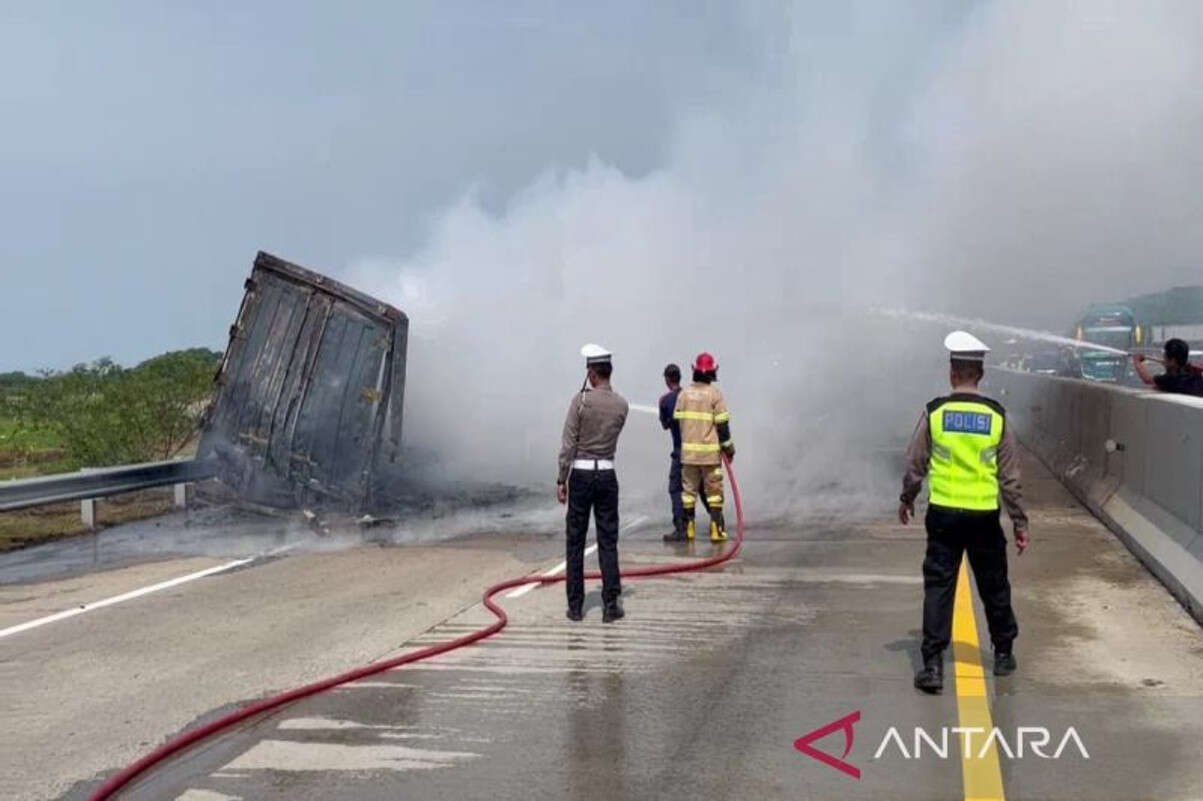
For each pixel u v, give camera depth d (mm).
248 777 6340
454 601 10594
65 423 23031
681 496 13719
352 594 11031
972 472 7578
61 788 6207
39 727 7223
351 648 8977
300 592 11195
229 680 8180
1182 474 10734
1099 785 6066
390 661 8453
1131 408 13273
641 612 10000
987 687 7695
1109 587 10633
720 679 7969
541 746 6734
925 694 7566
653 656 8570
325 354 14344
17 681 8250
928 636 7645
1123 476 13820
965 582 10922
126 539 15031
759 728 6977
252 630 9656
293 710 7465
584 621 9711
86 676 8352
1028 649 8594
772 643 8883
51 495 14352
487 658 8602
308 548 13820
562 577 11422
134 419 21938
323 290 14328
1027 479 18984
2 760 6645
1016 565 11695
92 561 13461
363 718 7281
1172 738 6695
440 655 8711
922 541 13352
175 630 9711
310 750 6738
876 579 11211
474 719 7219
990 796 5949
